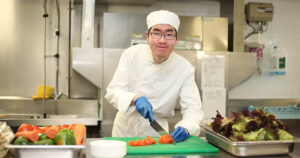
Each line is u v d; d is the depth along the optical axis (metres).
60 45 3.35
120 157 1.15
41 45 3.33
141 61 1.98
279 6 3.77
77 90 3.36
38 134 1.17
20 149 1.10
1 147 1.19
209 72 3.14
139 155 1.33
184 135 1.60
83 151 1.36
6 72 3.30
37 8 3.31
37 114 3.13
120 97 1.75
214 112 3.14
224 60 3.18
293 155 1.35
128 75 1.99
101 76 2.92
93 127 3.04
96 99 3.34
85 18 2.94
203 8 3.62
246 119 1.38
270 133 1.38
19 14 3.30
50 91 3.18
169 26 1.68
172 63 1.96
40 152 1.12
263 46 3.62
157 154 1.36
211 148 1.44
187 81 1.97
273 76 3.79
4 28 3.29
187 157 1.31
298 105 3.73
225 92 3.18
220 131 1.51
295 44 3.82
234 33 3.32
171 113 2.11
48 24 3.33
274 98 3.78
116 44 3.07
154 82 1.96
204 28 3.23
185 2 3.58
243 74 3.23
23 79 3.32
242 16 3.34
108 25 3.05
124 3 3.39
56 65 3.34
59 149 1.12
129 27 3.08
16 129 2.68
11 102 3.13
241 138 1.33
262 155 1.33
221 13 3.63
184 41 3.18
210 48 3.26
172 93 1.97
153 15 1.72
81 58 2.90
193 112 1.87
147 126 2.01
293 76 3.84
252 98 3.74
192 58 3.12
